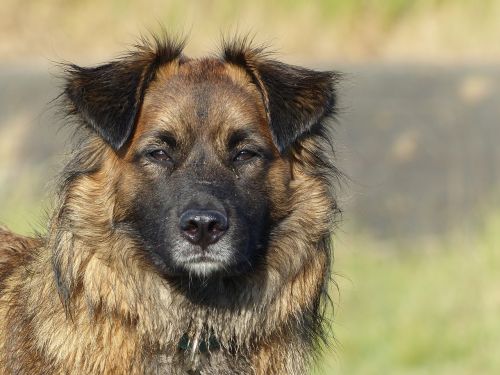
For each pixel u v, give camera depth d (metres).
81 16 36.16
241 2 35.34
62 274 10.77
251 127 11.12
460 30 36.00
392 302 19.33
